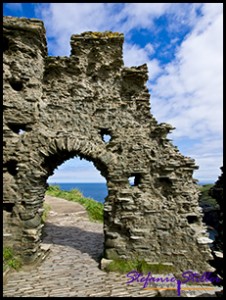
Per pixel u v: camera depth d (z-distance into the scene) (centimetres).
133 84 704
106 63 693
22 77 636
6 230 582
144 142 655
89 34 701
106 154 650
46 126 654
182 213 611
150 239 603
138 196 625
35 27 642
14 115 625
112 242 612
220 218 480
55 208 1454
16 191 602
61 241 836
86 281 517
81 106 678
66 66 683
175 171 630
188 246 589
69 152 677
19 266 559
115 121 674
